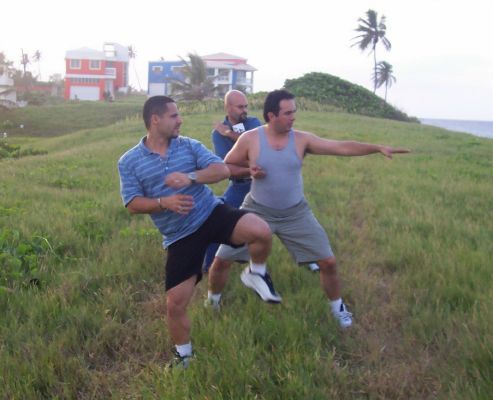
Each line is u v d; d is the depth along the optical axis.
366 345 4.72
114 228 7.97
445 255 6.67
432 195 10.94
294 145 5.19
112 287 5.83
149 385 4.13
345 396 3.97
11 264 6.11
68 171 14.45
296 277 6.04
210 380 4.00
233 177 5.44
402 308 5.34
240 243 4.54
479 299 5.31
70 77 99.50
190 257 4.43
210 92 62.59
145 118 4.44
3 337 4.71
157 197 4.49
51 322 4.95
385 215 9.05
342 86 47.22
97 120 60.00
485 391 3.71
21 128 55.56
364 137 21.72
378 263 6.76
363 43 83.25
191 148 4.57
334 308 5.18
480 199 10.59
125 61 106.88
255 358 4.38
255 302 5.33
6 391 3.96
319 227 5.25
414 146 19.98
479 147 21.47
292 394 3.84
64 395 4.02
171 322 4.40
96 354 4.63
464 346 4.33
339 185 12.22
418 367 4.29
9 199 10.16
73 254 6.97
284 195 5.16
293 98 5.06
